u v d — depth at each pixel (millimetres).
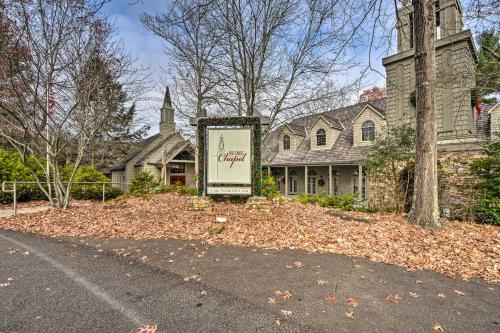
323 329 2557
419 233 5695
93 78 9133
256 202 8008
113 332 2486
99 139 20828
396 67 12172
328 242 5320
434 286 3508
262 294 3244
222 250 4891
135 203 10414
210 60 13430
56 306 2934
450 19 10750
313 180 19984
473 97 10820
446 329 2590
